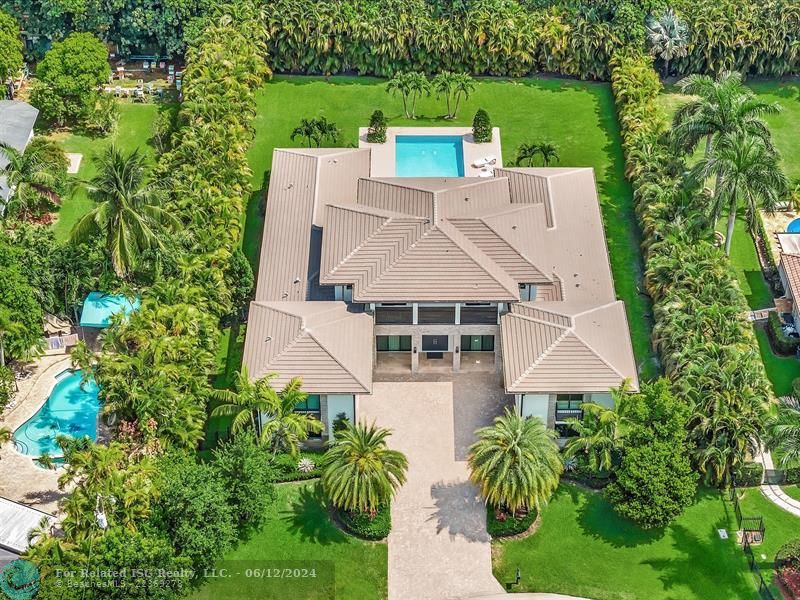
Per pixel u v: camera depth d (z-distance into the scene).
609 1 119.06
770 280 96.38
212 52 111.44
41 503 78.50
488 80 119.38
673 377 81.75
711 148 99.25
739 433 77.06
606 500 79.62
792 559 74.75
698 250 90.44
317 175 99.12
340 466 75.12
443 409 85.81
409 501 79.62
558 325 83.50
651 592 74.44
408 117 114.56
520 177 98.00
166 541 71.25
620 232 100.31
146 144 110.69
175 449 77.62
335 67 119.44
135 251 89.00
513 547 77.06
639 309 93.38
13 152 97.19
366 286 85.62
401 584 75.06
